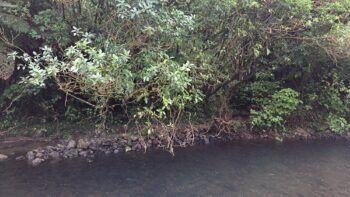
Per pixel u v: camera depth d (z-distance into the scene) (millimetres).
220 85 12773
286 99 13367
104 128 12227
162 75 8266
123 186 9039
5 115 12609
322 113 14875
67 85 8539
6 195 8328
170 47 9477
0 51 11133
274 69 13742
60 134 12086
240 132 13453
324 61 13438
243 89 14094
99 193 8617
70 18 10523
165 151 11656
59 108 12867
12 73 12664
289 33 11250
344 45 11438
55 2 10641
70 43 10602
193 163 10742
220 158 11281
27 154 10531
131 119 12000
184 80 8195
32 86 11906
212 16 10367
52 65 7719
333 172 10406
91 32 9695
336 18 10672
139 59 8773
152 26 8742
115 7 9328
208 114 13523
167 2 9562
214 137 12984
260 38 11070
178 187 9078
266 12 10469
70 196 8406
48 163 10297
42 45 11172
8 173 9492
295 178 9906
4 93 12320
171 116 11789
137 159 10898
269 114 13391
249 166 10672
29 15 10883
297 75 14133
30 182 9039
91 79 7164
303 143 13242
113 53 8414
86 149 11289
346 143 13461
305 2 10031
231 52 11523
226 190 9016
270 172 10266
